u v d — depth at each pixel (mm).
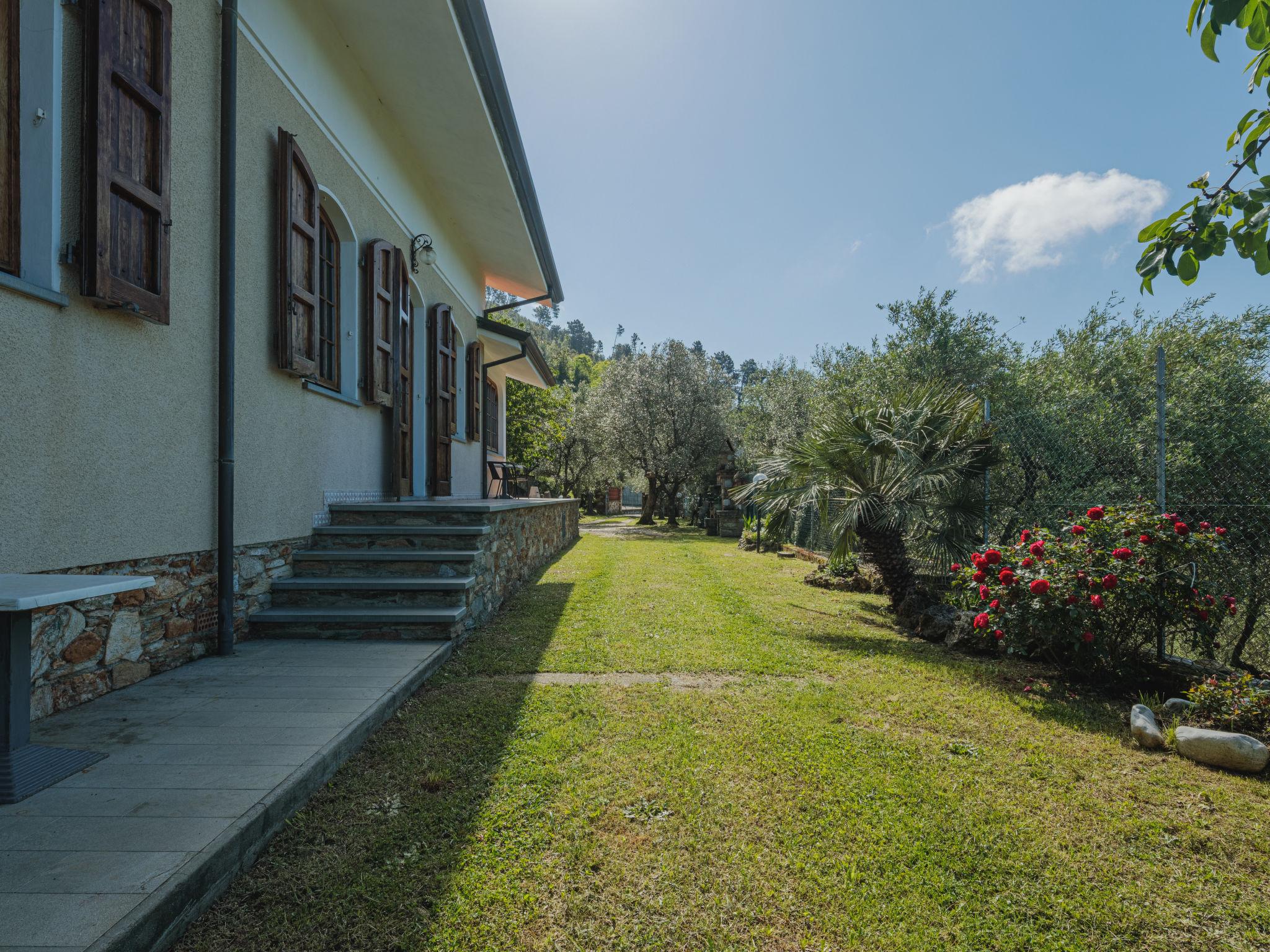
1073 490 5875
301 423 4727
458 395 9367
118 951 1262
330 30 5109
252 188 4051
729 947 1566
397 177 6711
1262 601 4988
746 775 2500
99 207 2691
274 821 1932
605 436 23250
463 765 2516
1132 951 1593
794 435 18234
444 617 4133
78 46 2705
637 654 4309
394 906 1662
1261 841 2107
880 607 6574
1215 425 5637
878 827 2141
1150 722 2998
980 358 9305
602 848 1968
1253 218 1713
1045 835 2123
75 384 2719
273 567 4363
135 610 3107
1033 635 3947
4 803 1823
